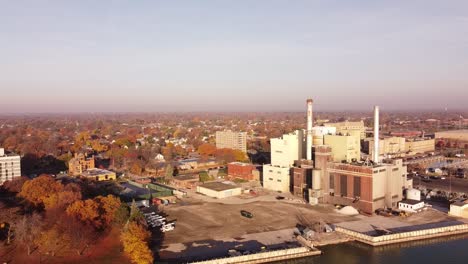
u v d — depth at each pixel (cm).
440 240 16575
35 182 19838
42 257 13775
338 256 14988
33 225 15100
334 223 18488
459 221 18562
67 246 14525
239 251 14950
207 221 18988
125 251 14075
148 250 13725
